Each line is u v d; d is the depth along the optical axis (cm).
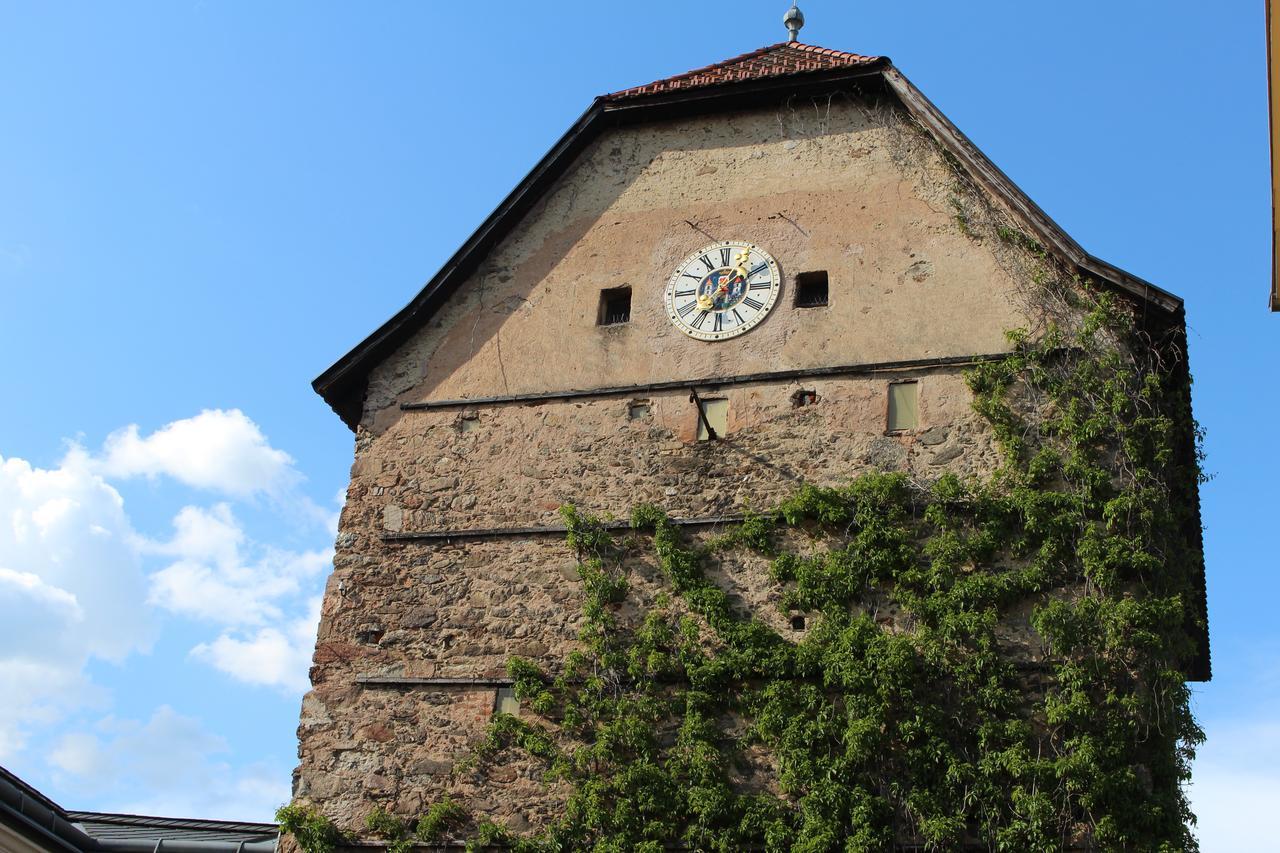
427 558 1872
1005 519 1695
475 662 1786
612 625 1758
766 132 2050
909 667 1619
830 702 1633
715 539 1780
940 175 1944
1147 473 1684
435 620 1827
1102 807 1519
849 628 1662
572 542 1819
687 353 1919
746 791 1623
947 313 1848
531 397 1945
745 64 2175
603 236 2036
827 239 1944
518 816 1680
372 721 1778
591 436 1897
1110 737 1549
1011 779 1552
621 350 1947
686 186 2042
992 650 1619
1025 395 1770
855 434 1802
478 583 1838
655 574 1784
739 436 1842
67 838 1592
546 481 1881
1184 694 1573
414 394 1998
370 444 1977
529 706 1741
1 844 1477
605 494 1852
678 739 1669
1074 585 1650
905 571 1686
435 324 2042
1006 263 1859
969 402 1786
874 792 1572
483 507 1888
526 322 2003
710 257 1975
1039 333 1802
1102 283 1803
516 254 2059
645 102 2084
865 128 2009
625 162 2086
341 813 1733
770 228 1973
